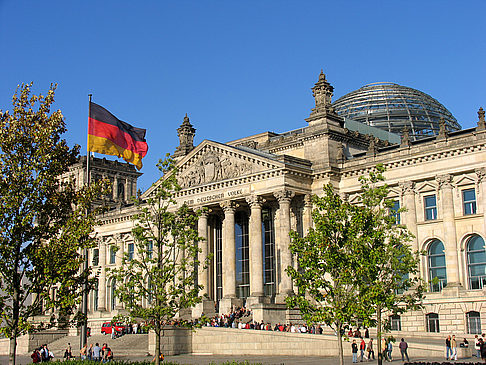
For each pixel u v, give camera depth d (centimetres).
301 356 7669
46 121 5262
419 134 14238
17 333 5009
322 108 10556
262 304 9288
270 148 11400
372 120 14550
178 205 11225
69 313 5194
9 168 5088
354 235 5881
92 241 5272
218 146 10769
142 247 5903
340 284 5712
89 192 5391
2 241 4897
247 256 11075
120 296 5725
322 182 10188
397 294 9125
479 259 8706
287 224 9788
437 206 9081
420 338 8306
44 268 4991
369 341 7200
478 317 8388
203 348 8506
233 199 10506
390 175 9588
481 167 8688
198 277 10706
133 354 8506
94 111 7744
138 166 8275
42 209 5181
